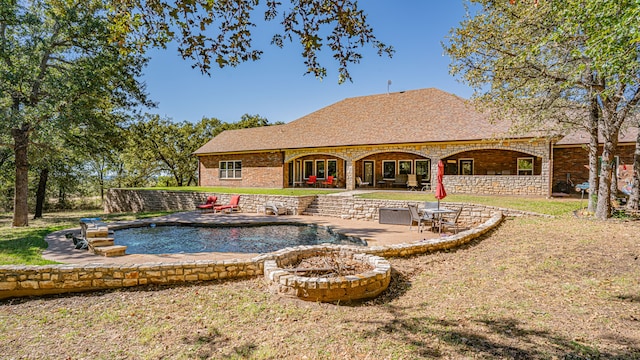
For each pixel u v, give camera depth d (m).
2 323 4.80
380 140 20.77
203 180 29.50
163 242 11.22
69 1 4.32
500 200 14.63
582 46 8.59
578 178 18.14
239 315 4.96
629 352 3.50
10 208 31.08
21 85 14.09
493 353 3.61
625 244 7.63
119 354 3.91
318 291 5.46
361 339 4.09
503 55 10.60
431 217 12.38
